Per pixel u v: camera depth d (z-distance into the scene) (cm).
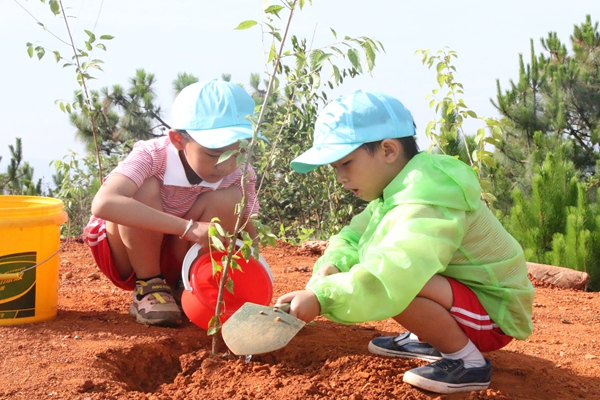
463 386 244
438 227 232
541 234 786
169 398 245
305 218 922
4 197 346
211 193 327
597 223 748
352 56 254
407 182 244
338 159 249
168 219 295
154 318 314
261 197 889
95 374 255
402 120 257
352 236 288
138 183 306
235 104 295
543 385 264
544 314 395
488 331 251
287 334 221
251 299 299
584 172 1366
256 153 593
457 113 419
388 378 255
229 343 219
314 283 235
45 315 317
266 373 265
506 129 1354
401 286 225
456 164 252
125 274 338
